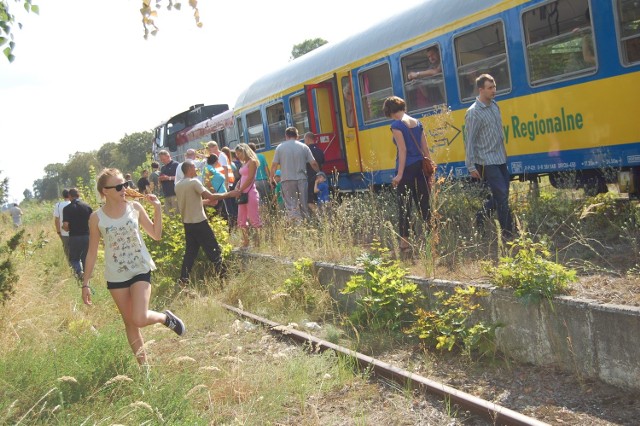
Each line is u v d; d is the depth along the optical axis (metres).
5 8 6.62
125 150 107.12
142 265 5.71
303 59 16.14
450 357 5.76
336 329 6.83
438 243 7.43
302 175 11.27
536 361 5.32
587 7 8.60
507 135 10.20
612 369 4.70
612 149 8.57
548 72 9.33
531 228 8.15
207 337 7.13
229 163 13.60
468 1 10.62
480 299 5.82
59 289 9.89
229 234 11.84
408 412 4.71
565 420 4.33
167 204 13.99
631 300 4.84
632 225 7.14
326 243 9.04
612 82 8.45
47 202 38.56
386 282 6.83
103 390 5.08
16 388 5.21
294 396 5.16
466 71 10.82
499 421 4.31
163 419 4.37
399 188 8.30
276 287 8.69
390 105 8.19
